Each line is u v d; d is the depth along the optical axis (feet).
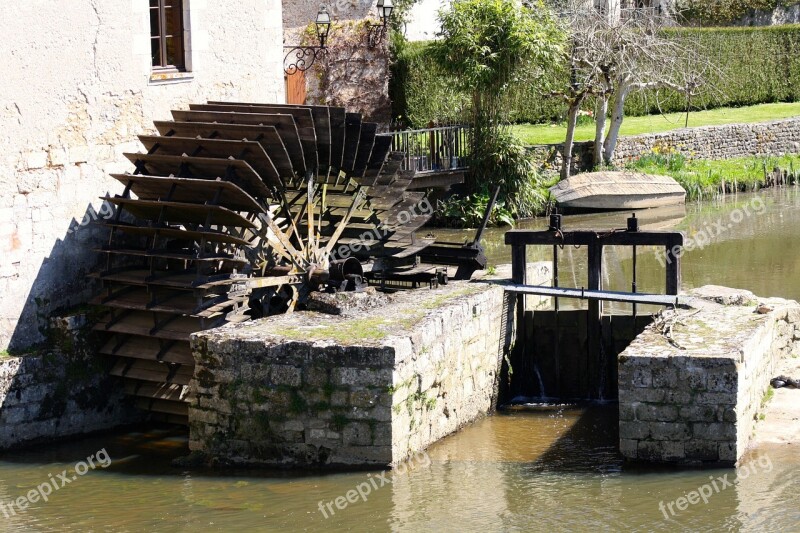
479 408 42.73
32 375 39.81
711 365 35.17
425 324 37.58
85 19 41.96
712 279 58.13
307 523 31.96
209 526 31.86
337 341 35.35
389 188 47.62
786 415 39.24
